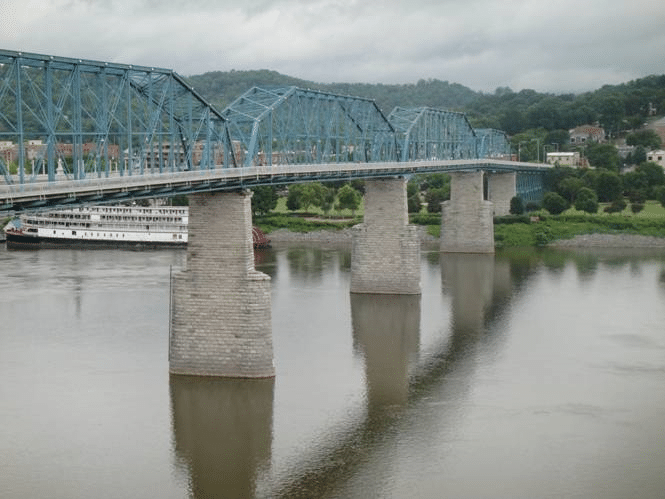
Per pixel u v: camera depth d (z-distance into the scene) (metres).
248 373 74.19
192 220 74.44
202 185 70.75
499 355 83.44
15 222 170.00
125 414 66.06
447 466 58.19
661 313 101.56
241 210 73.50
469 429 64.44
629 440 62.53
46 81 60.72
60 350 81.69
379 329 93.50
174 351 75.00
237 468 57.81
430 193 199.62
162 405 68.06
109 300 103.75
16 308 99.06
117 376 74.44
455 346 86.69
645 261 145.12
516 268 137.50
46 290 110.19
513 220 175.88
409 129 140.38
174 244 157.75
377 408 68.38
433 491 54.72
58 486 54.72
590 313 101.75
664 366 79.94
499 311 103.12
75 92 63.47
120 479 55.88
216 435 62.75
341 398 70.38
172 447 60.62
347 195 184.88
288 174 87.19
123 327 90.44
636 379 76.12
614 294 113.38
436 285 121.25
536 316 100.31
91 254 148.50
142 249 156.25
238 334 74.00
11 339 85.38
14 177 69.81
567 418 66.62
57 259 141.12
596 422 65.81
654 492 54.69
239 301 73.69
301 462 58.81
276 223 177.00
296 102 101.38
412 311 103.19
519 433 63.69
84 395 69.69
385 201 113.62
